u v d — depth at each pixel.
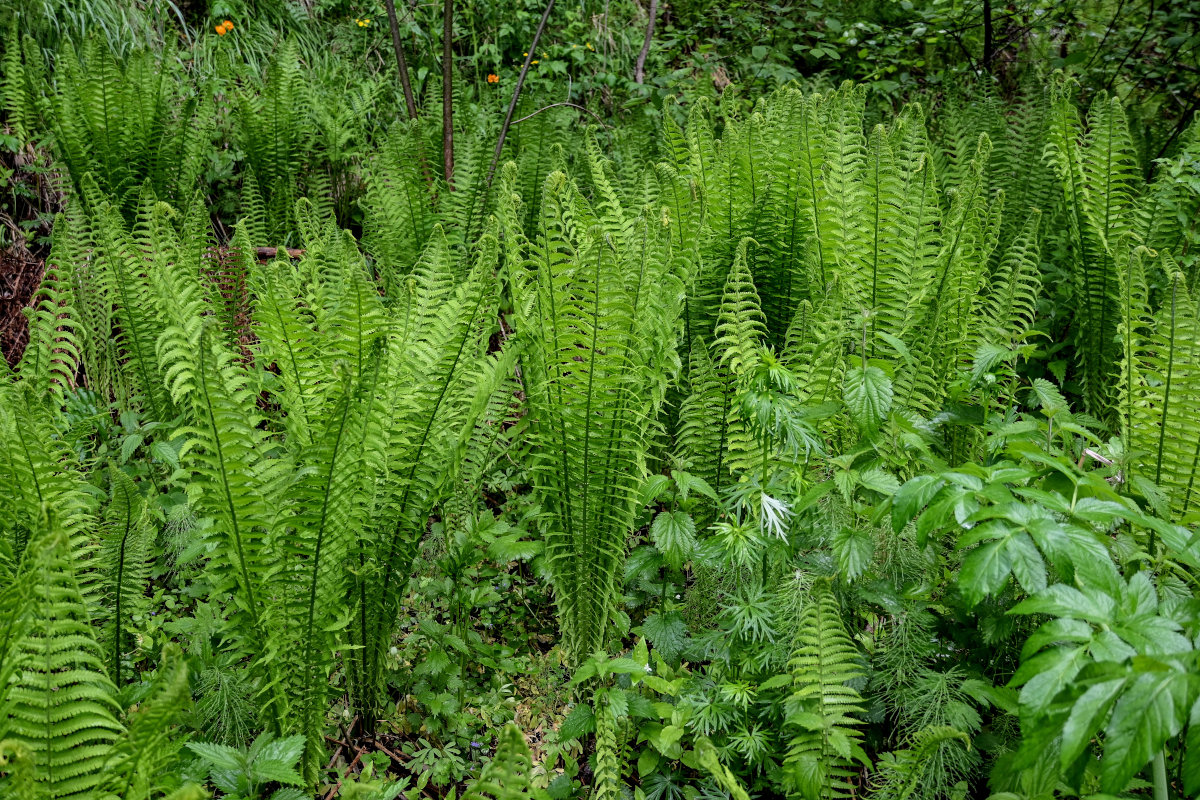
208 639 2.06
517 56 6.68
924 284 2.74
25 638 1.45
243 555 1.82
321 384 2.13
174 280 2.26
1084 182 3.24
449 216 4.09
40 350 2.53
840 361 2.42
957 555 2.17
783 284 3.08
